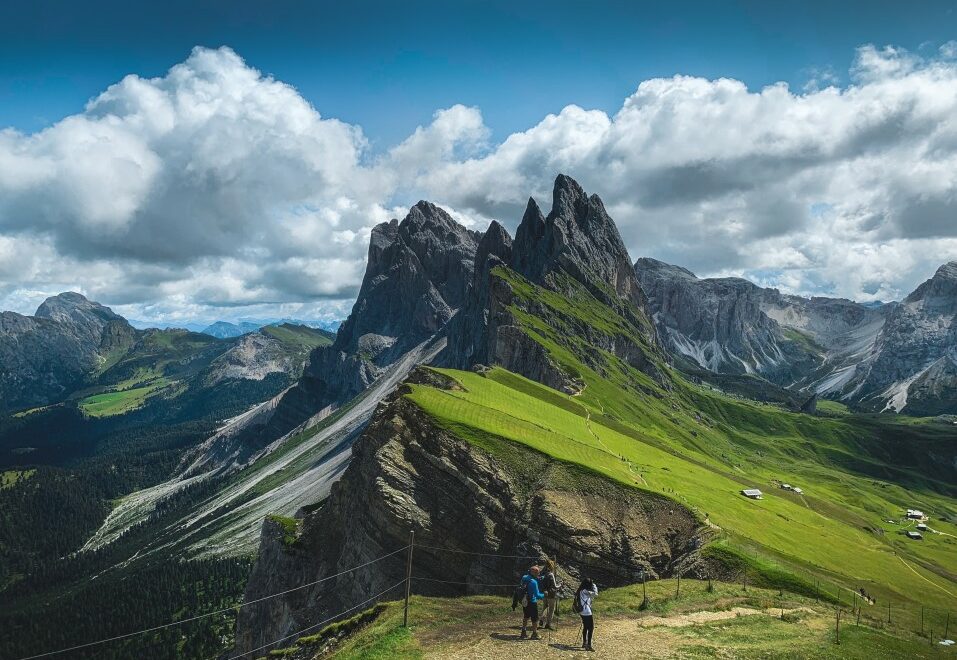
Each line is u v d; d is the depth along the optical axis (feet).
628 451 493.36
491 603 178.09
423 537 304.91
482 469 321.73
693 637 145.69
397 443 333.42
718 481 531.91
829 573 324.19
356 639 157.48
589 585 137.49
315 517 410.93
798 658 133.18
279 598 386.73
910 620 249.75
